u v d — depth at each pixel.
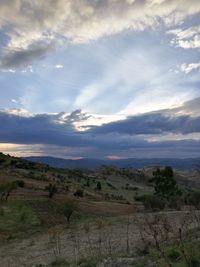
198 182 181.62
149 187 172.50
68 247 25.80
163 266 11.26
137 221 31.14
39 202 57.03
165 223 16.36
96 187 130.38
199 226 20.28
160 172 76.19
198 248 12.31
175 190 75.81
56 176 136.12
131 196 119.94
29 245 30.33
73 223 43.38
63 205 51.00
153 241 18.70
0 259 25.09
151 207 57.22
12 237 36.50
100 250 21.02
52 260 20.91
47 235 34.84
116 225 33.66
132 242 21.94
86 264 15.40
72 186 112.69
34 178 109.75
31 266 20.44
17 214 47.91
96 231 32.28
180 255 11.88
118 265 13.80
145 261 13.03
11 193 65.75
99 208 64.75
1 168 121.12
